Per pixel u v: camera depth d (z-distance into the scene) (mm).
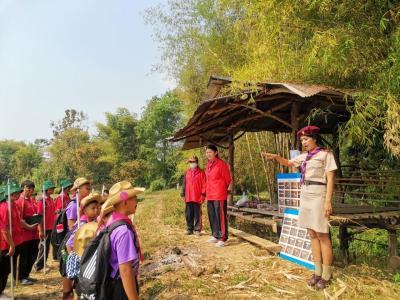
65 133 43281
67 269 4152
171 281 5469
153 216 14859
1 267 6102
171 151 45000
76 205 5367
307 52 6344
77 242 3814
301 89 5586
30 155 59406
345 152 9969
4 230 5695
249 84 6633
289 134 10648
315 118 8844
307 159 4938
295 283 5188
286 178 6781
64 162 40875
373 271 5734
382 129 6422
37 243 6980
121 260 2660
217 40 11945
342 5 5422
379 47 5461
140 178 44125
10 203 6043
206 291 5027
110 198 2873
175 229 10312
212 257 6637
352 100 6012
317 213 4820
